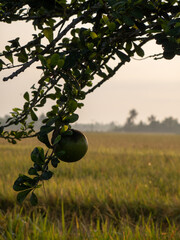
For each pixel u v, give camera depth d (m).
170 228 7.65
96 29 2.07
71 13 1.98
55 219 9.40
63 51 1.98
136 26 2.04
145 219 9.84
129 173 19.23
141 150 39.28
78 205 10.30
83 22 2.08
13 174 16.88
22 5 1.97
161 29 2.05
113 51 2.08
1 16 2.03
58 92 2.00
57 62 1.80
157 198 10.91
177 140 81.00
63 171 18.47
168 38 2.00
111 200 10.56
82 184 12.98
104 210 10.05
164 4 2.04
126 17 1.89
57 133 1.90
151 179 16.48
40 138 1.86
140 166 22.66
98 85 2.25
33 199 1.80
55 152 2.01
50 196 10.53
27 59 2.20
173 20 1.90
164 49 2.00
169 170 19.97
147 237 7.01
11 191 11.27
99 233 6.97
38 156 1.83
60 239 6.76
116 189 12.03
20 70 1.89
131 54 2.14
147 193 11.77
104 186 12.81
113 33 2.03
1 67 2.11
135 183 14.34
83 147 2.05
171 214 9.77
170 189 13.80
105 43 2.01
